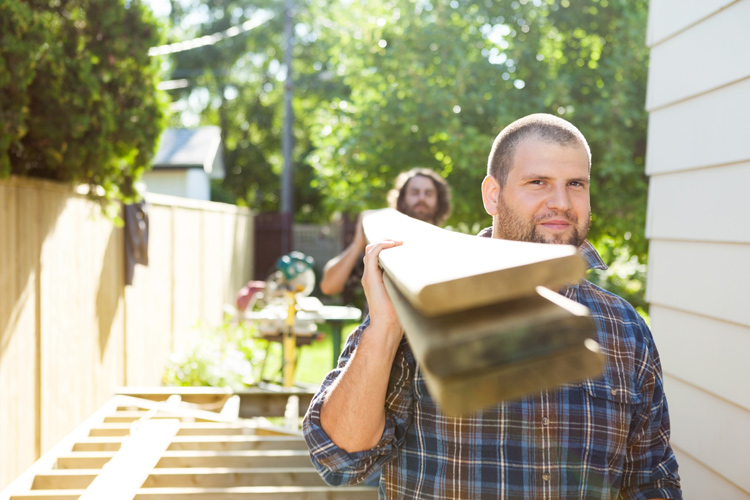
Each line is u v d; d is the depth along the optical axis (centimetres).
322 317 571
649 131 271
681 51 245
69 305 448
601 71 852
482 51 903
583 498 118
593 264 140
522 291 55
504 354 54
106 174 430
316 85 2370
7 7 318
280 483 273
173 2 2552
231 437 306
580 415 121
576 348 55
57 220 428
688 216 237
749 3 201
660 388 137
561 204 121
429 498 118
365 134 889
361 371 106
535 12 888
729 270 210
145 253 592
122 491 204
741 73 204
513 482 117
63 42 373
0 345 348
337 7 1056
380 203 936
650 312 270
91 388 492
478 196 883
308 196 2548
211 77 2619
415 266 67
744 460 197
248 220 1401
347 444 111
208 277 945
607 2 880
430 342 55
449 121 833
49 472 261
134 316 604
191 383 627
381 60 936
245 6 2545
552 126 125
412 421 121
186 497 246
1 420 348
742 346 201
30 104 369
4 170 337
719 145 217
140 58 411
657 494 133
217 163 1867
